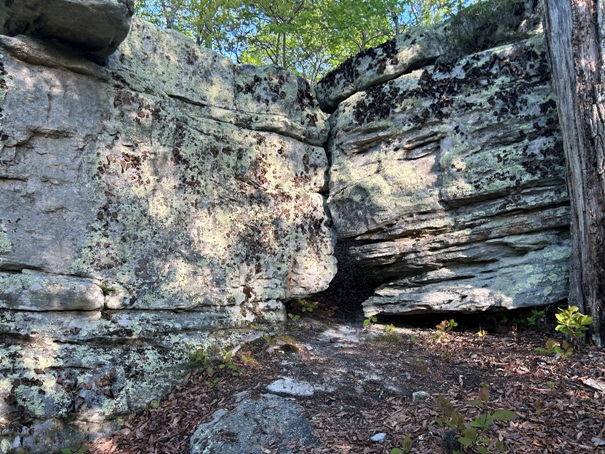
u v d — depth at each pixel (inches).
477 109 257.0
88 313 201.3
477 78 259.0
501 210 247.0
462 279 259.9
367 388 189.8
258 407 173.6
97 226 209.9
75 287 195.8
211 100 263.9
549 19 226.5
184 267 235.0
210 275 244.4
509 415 130.0
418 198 269.0
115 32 195.5
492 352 217.8
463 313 264.8
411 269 276.1
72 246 202.2
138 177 224.4
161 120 233.8
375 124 288.0
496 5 269.6
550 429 147.9
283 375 201.3
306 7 468.8
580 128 213.3
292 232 281.7
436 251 264.8
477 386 183.9
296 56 565.3
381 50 292.8
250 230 264.2
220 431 161.9
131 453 168.7
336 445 152.7
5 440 162.9
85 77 211.5
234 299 252.5
